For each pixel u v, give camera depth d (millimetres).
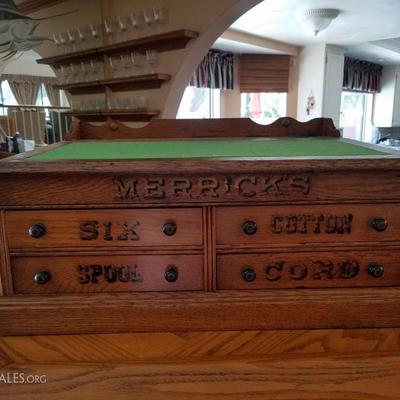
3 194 663
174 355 646
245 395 569
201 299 691
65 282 702
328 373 606
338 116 5828
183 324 695
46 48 2566
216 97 5410
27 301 690
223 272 698
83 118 2330
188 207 674
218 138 1128
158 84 1846
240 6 1516
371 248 691
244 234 684
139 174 656
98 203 669
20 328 695
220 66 5082
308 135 1152
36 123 3977
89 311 690
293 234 686
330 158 656
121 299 693
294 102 5809
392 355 640
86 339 688
